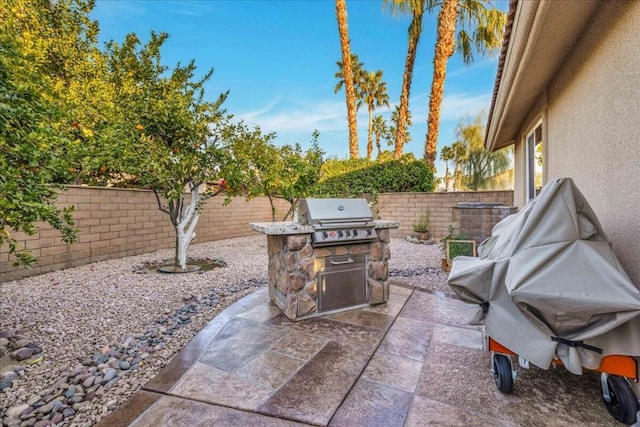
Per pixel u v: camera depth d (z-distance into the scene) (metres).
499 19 9.70
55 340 3.06
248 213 11.02
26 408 2.09
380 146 32.84
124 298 4.24
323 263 3.65
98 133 4.92
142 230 7.39
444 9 9.73
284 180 7.19
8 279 4.92
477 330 3.23
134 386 2.35
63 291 4.47
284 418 1.98
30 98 2.54
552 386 2.28
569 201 2.02
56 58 8.17
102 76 8.27
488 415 1.99
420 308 3.86
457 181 17.39
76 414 2.05
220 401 2.14
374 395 2.20
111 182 7.52
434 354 2.76
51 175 2.84
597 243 1.94
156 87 5.68
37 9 7.86
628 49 2.11
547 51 3.07
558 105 3.61
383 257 4.02
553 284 1.82
